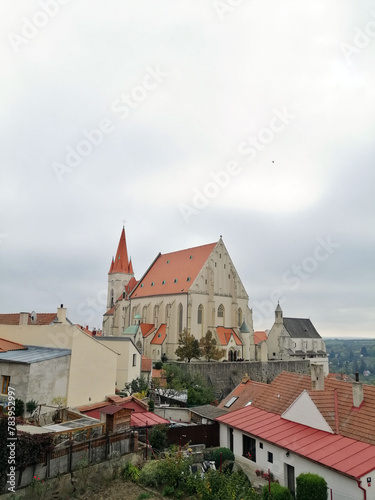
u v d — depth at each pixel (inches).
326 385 1384.1
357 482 903.1
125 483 872.3
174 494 832.3
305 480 907.4
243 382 1923.0
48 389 1277.1
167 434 1358.3
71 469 844.0
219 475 904.3
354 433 1101.7
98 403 1456.7
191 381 2874.0
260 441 1233.4
